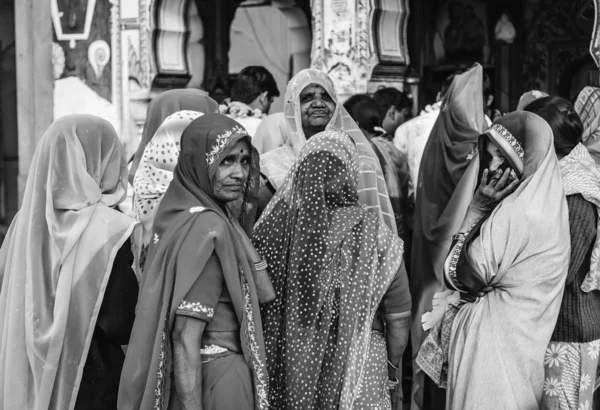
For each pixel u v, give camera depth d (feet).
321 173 10.09
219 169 9.68
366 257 10.12
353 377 9.91
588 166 11.49
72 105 22.43
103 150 10.90
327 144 10.19
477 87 14.85
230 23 25.61
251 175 10.39
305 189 10.13
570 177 11.13
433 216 14.66
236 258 9.56
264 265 10.05
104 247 10.36
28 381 10.32
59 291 10.22
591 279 10.93
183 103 14.05
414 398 14.53
